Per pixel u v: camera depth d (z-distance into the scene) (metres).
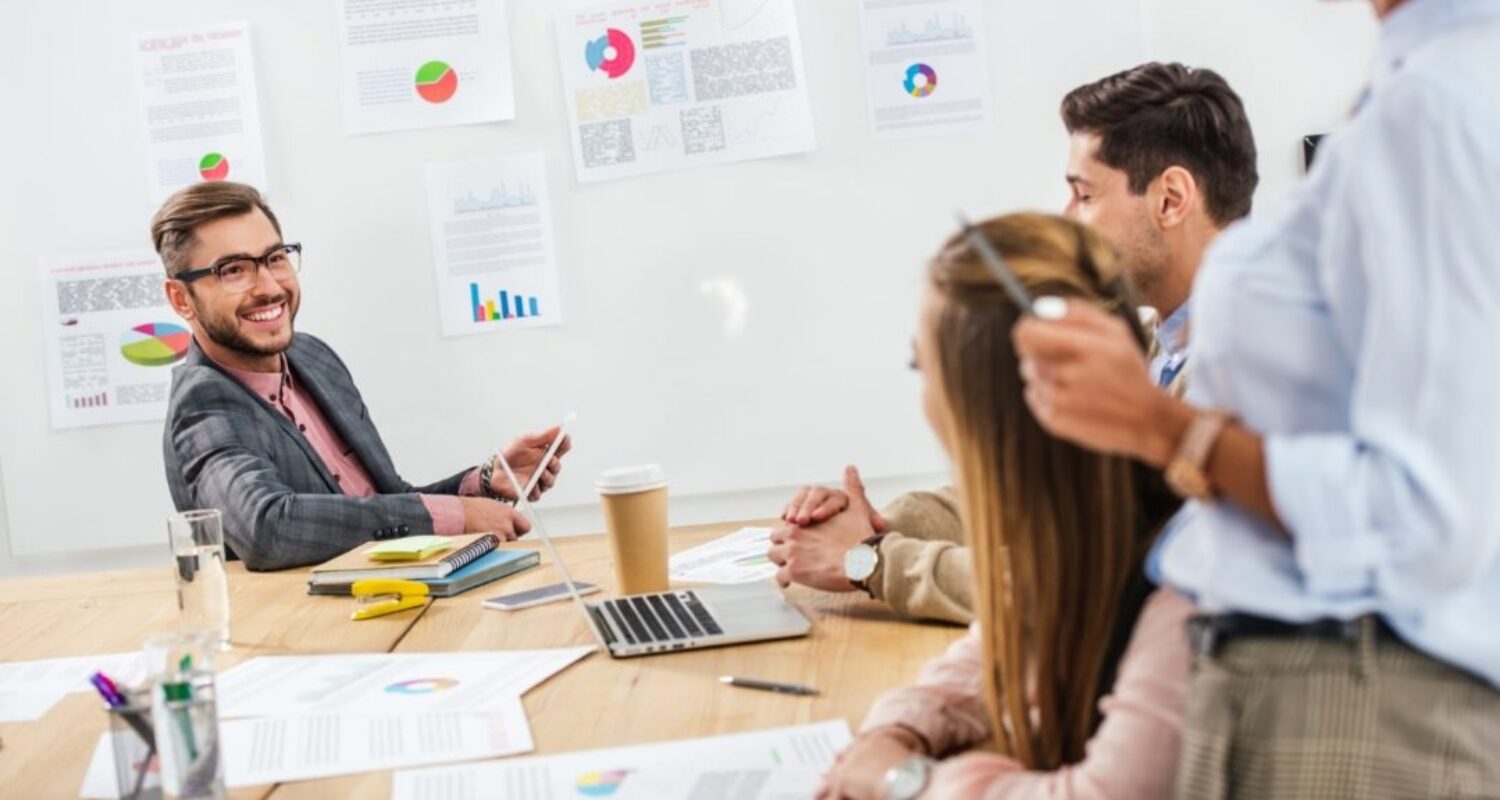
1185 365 2.02
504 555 2.14
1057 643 1.02
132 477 3.49
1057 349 0.83
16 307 3.46
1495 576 0.83
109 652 1.81
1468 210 0.78
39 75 3.43
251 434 2.53
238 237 2.65
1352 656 0.82
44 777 1.34
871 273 3.41
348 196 3.42
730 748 1.26
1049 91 3.38
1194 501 0.93
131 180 3.45
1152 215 2.05
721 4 3.38
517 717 1.38
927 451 3.43
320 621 1.88
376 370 3.45
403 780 1.24
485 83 3.40
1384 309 0.79
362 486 2.85
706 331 3.44
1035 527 1.00
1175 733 0.91
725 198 3.41
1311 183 0.87
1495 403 0.76
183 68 3.42
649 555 1.86
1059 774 0.96
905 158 3.39
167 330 3.47
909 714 1.17
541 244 3.42
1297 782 0.82
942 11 3.37
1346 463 0.79
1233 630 0.85
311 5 3.40
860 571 1.67
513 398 3.45
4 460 3.48
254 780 1.26
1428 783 0.81
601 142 3.40
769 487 3.45
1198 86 2.05
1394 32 0.89
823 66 3.39
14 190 3.45
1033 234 0.99
